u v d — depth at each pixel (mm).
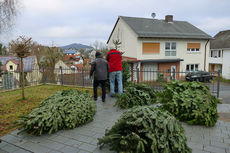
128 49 21297
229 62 28141
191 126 3719
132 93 5223
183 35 21578
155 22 23828
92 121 4020
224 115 4516
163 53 21047
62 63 22297
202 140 3066
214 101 4066
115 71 6078
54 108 3484
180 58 21984
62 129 3574
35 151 2756
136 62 19469
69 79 9461
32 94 7141
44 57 22375
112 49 6227
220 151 2699
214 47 30625
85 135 3301
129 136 2320
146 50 20188
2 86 8586
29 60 24547
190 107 3885
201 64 23422
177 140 2369
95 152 2637
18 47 5766
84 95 4473
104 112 4656
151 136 2223
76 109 3703
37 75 10883
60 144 2969
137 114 2494
